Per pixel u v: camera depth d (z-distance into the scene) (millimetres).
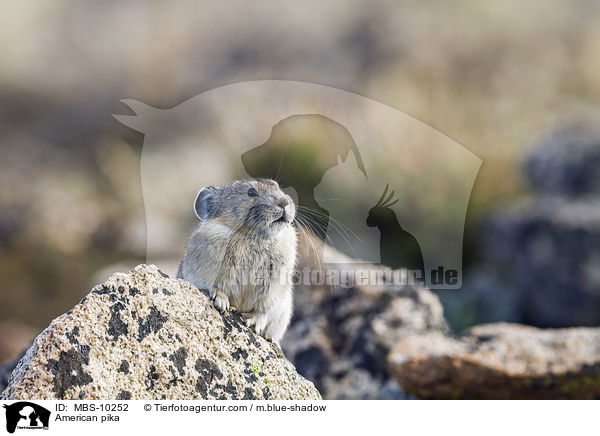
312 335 29812
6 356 41812
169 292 17688
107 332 16406
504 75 72312
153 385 16375
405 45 74562
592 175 49656
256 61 78875
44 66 85375
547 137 54250
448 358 25031
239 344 18141
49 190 59375
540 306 43906
